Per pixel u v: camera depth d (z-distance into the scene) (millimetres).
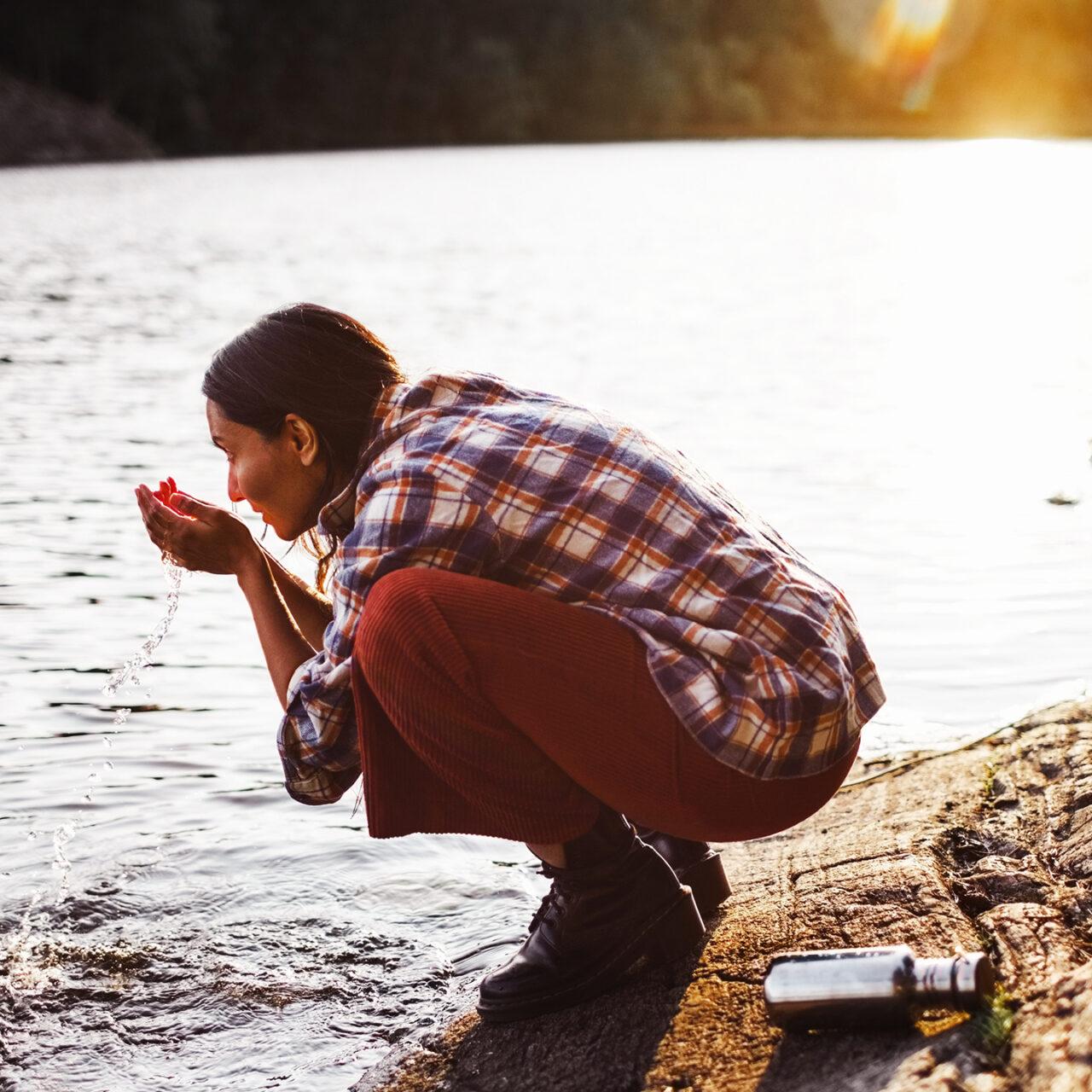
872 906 2500
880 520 6055
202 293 15664
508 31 76812
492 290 15742
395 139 72688
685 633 2088
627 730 2121
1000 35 88375
